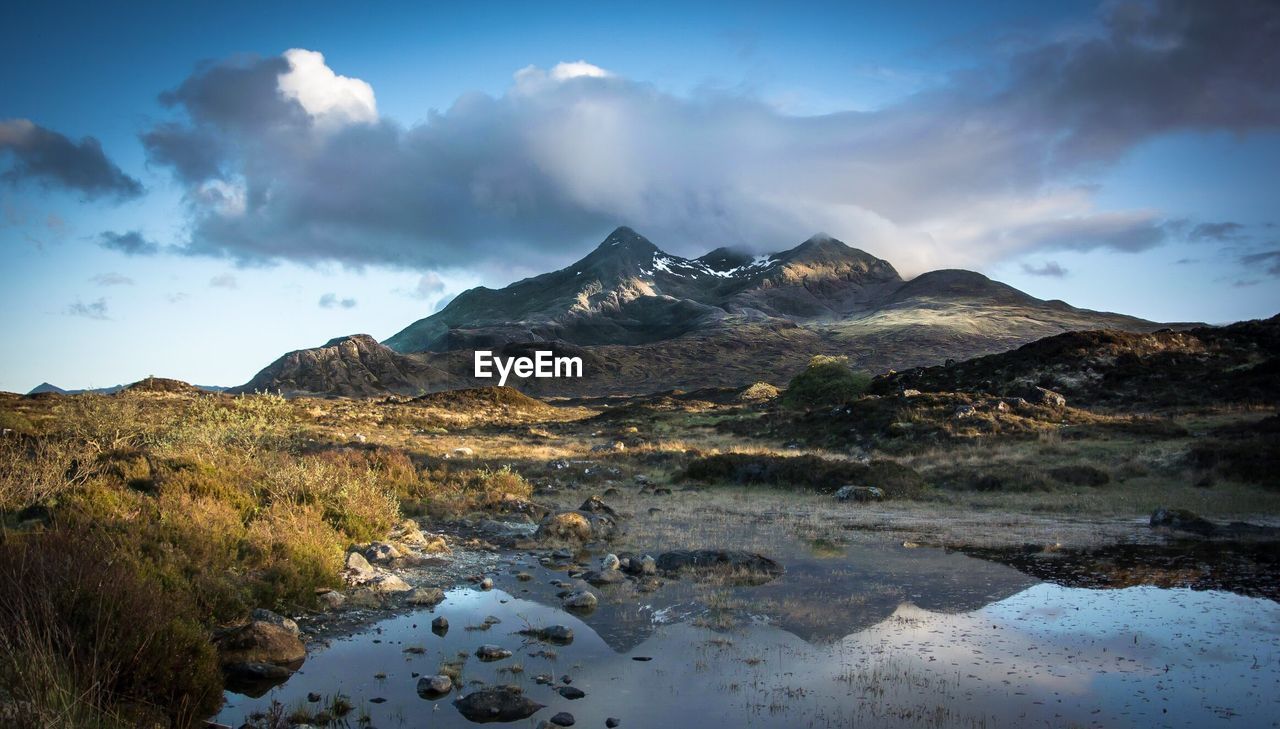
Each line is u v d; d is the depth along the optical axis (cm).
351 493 1623
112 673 652
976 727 652
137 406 2284
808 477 2683
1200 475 2509
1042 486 2519
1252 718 667
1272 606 1057
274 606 996
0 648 596
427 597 1102
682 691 743
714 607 1066
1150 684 753
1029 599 1105
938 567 1347
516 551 1531
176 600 834
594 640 917
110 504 1162
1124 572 1293
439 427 6034
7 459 1341
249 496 1466
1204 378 4381
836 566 1358
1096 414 3906
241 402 2392
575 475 3003
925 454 3369
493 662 832
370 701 714
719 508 2206
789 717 676
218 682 711
